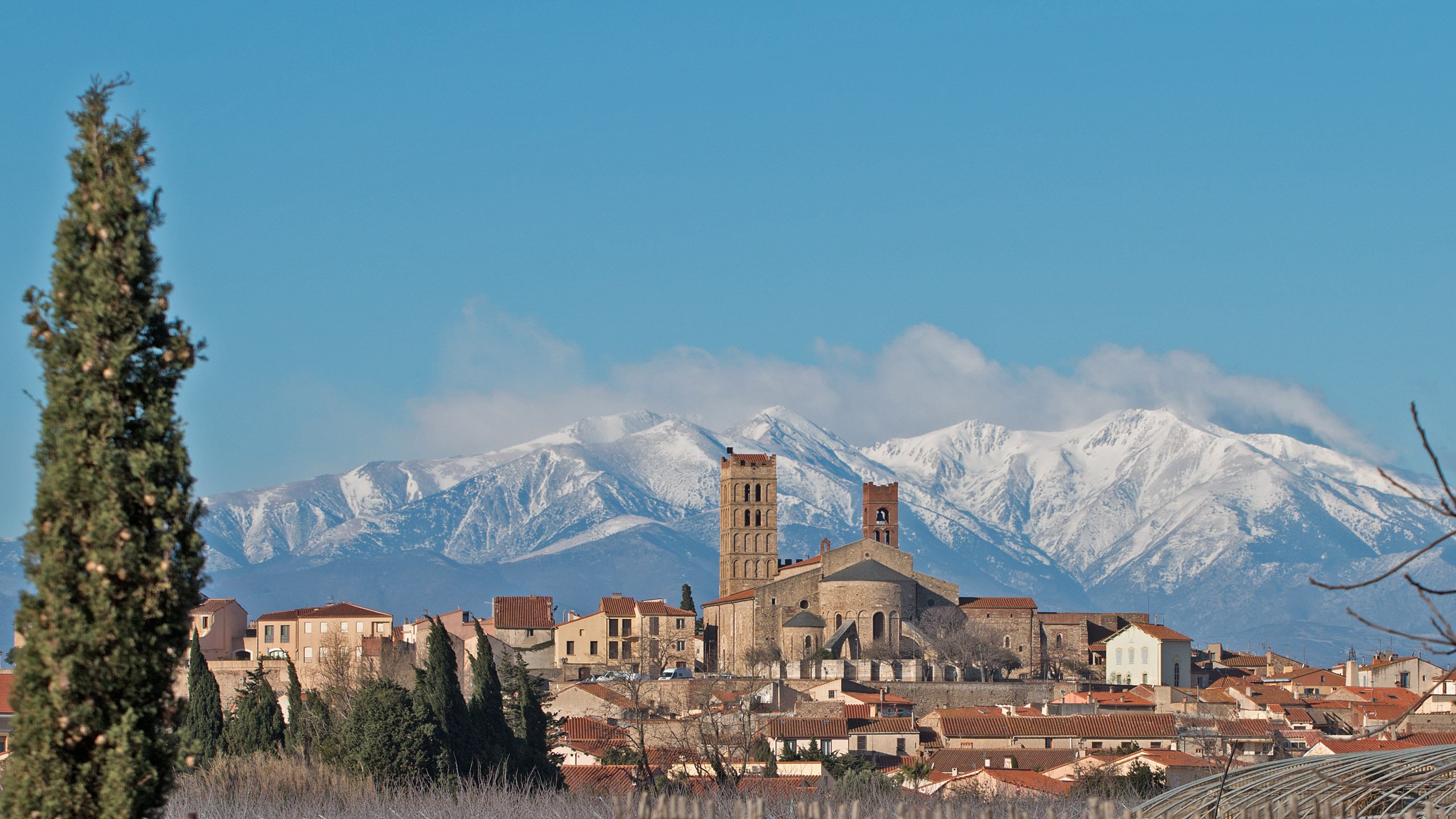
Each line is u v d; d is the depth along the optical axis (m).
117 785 85.00
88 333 86.56
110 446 86.12
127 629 85.75
